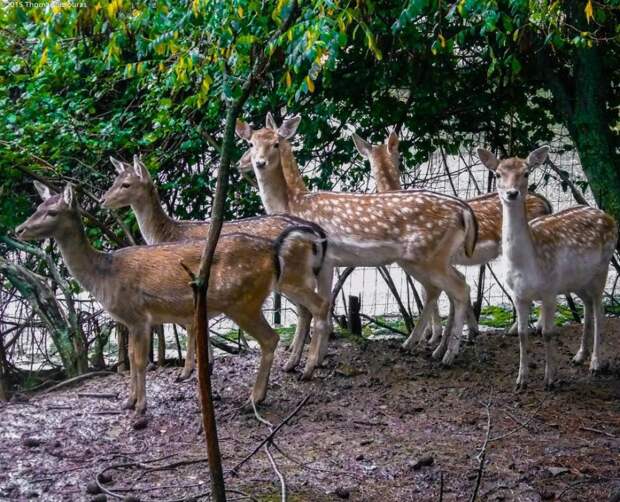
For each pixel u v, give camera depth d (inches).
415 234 281.3
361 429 234.1
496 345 312.2
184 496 193.0
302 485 198.8
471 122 393.1
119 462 213.3
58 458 216.1
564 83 376.2
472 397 259.1
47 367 380.8
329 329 298.2
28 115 335.3
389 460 212.5
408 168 399.2
